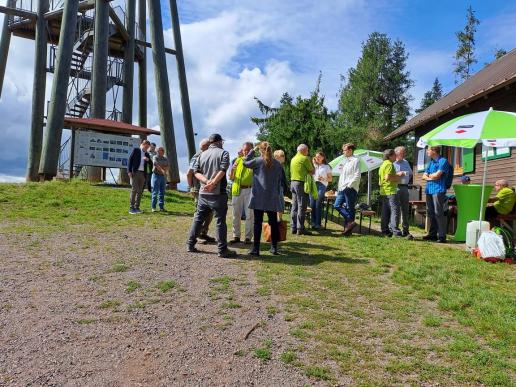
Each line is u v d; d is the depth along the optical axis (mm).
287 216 13094
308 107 22891
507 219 8797
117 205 12938
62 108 16250
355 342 4031
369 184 16000
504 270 6770
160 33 19953
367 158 14445
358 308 4910
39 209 11516
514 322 4496
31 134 19578
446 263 7086
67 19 16422
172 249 7559
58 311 4504
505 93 11453
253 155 7258
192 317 4480
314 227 10734
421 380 3396
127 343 3867
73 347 3764
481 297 5312
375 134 32625
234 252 7113
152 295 5078
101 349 3748
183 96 21984
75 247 7426
